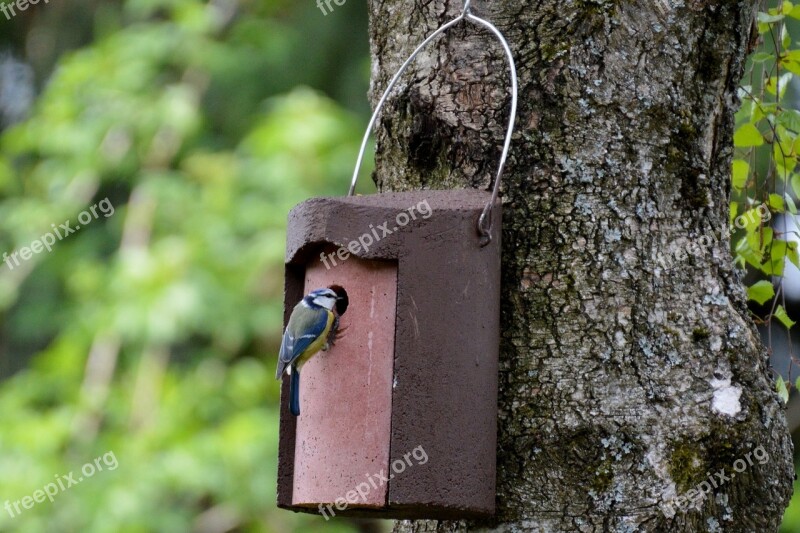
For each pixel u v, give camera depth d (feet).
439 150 24.09
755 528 21.76
